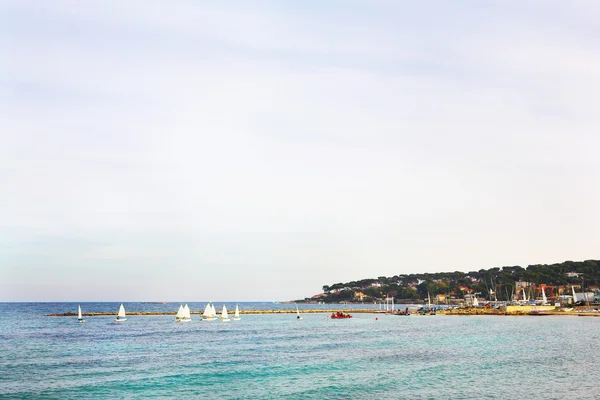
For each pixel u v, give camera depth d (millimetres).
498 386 63000
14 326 181250
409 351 98000
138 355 94000
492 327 160625
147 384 65625
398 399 56781
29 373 73812
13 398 58469
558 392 59562
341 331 154625
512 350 97500
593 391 59906
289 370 75500
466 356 89625
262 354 94812
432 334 138000
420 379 67750
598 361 82125
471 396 57969
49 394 60344
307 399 57188
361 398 57438
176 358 89438
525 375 70000
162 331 155625
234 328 170250
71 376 71250
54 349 104625
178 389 62688
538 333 134625
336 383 65562
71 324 193250
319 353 95875
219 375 71562
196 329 165000
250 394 59875
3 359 89000
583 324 170000
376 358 88000
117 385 65062
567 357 87000
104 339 127688
